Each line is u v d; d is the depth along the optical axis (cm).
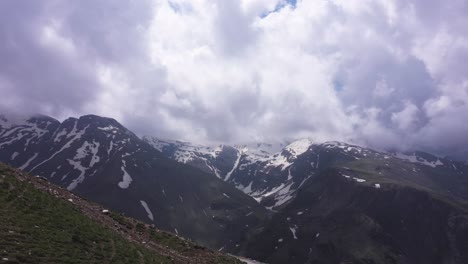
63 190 7088
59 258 3859
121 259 4631
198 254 6700
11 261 3375
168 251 6288
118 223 6738
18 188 5347
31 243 3947
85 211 6300
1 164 6381
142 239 6431
